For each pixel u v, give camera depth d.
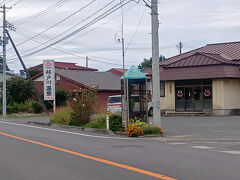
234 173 8.57
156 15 18.58
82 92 22.78
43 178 8.32
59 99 38.16
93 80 42.12
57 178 8.27
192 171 8.79
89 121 22.28
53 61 30.47
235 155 11.37
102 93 40.00
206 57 30.98
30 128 21.70
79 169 9.20
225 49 35.78
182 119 26.84
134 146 13.56
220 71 29.22
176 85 32.72
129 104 19.83
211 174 8.46
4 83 36.00
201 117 28.50
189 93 31.98
